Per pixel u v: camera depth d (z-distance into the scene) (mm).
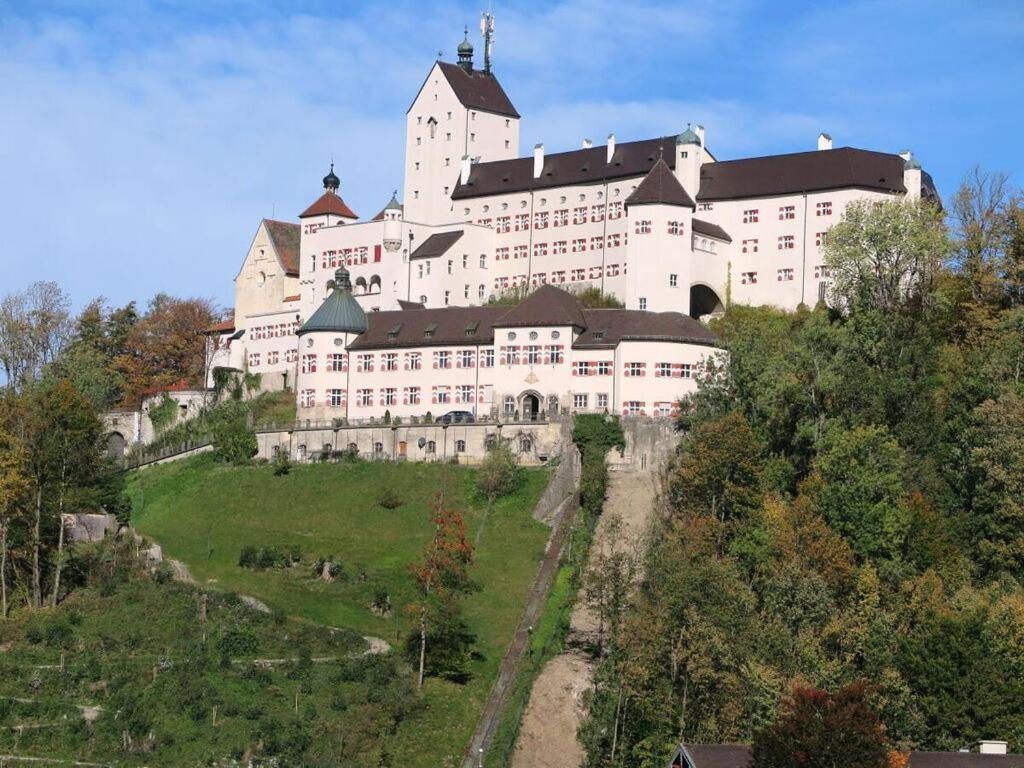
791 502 177250
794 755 119875
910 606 155125
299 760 143750
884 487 172625
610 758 146250
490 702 157375
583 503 194250
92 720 148500
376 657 161750
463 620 170375
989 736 140250
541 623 170500
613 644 153875
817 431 186875
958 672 143750
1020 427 177375
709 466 179250
